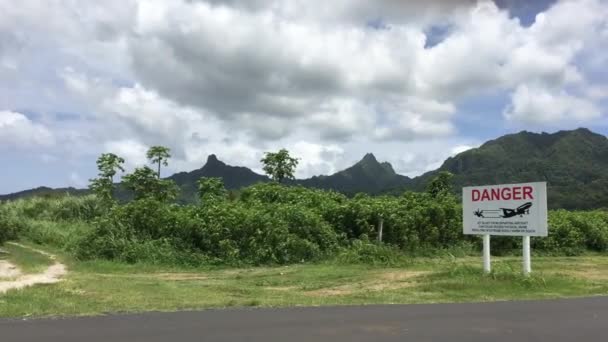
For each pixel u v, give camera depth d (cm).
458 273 1348
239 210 1861
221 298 995
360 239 1995
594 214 2880
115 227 1800
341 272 1488
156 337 671
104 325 736
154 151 2645
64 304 881
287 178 2770
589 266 1778
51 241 2342
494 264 1689
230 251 1706
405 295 1077
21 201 3288
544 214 1269
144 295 1009
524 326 764
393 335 696
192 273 1519
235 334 692
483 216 1391
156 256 1672
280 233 1794
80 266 1559
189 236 1770
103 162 2820
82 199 3091
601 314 865
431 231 2202
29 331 695
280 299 994
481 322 789
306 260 1794
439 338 684
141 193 2594
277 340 662
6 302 890
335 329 729
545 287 1204
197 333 695
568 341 675
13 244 2300
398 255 1823
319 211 2120
